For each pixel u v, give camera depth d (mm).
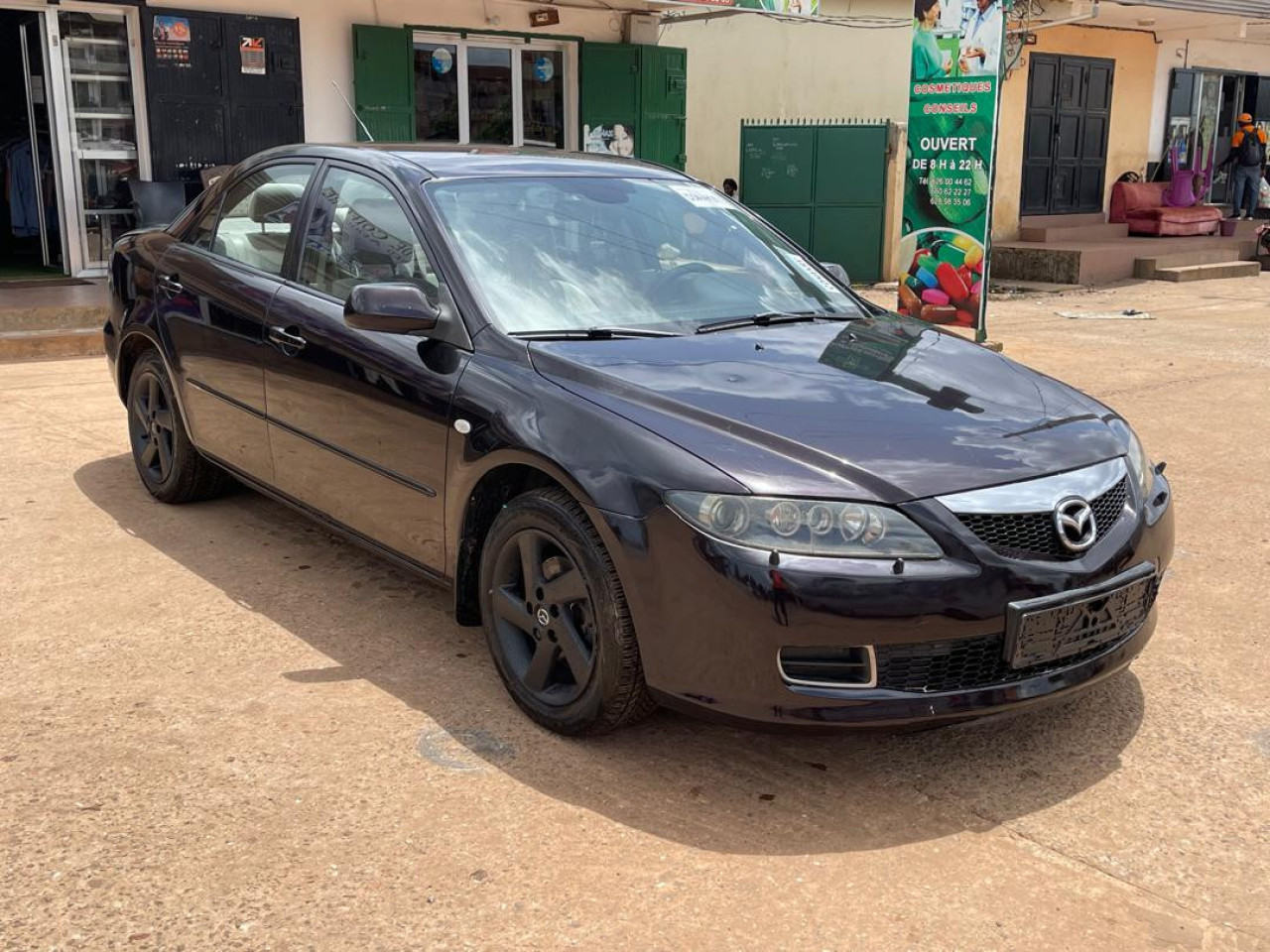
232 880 2709
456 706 3564
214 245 4965
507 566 3494
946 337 4184
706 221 4520
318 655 3887
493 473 3531
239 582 4488
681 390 3305
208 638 4004
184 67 10797
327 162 4512
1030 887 2771
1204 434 7258
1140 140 19156
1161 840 2975
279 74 11297
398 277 3980
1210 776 3285
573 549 3205
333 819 2961
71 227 10734
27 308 8906
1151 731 3539
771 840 2934
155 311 5102
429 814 2994
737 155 16062
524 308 3744
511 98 12922
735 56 15727
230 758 3238
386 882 2719
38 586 4410
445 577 3750
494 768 3227
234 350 4574
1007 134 17016
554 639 3363
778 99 16109
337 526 4234
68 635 4000
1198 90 19859
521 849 2861
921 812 3078
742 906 2668
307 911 2605
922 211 10406
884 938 2572
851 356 3740
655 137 13758
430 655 3906
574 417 3254
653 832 2951
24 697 3557
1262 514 5676
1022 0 14086
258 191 4832
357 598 4363
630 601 3066
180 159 10938
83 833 2873
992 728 3539
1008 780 3244
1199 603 4562
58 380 7980
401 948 2496
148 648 3916
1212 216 18719
